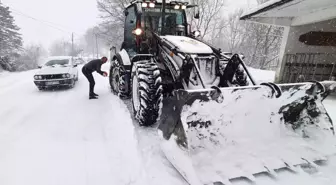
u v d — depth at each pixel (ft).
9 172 8.00
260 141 8.46
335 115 13.39
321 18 22.07
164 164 8.18
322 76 24.88
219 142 8.10
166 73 11.48
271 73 35.04
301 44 27.66
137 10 13.28
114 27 66.90
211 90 7.61
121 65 15.43
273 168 7.64
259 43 67.36
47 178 7.66
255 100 8.38
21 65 70.23
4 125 12.23
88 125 12.21
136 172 7.66
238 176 7.23
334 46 24.97
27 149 9.57
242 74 11.71
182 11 14.87
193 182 6.50
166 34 14.26
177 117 7.52
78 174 7.82
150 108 10.11
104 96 18.76
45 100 17.83
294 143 8.73
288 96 8.65
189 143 7.11
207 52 10.92
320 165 8.15
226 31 83.97
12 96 19.36
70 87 23.38
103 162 8.50
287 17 26.73
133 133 10.22
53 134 11.04
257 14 24.31
